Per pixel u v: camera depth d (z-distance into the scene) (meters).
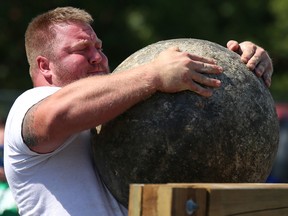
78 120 6.80
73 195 7.31
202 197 5.91
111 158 6.93
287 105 19.67
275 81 31.70
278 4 31.14
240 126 6.77
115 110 6.76
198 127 6.67
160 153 6.70
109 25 28.67
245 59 7.21
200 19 28.89
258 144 6.86
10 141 7.43
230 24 30.88
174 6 28.64
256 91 6.98
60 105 6.83
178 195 5.82
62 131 6.89
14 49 28.67
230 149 6.72
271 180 13.15
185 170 6.70
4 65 28.80
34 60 7.94
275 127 7.07
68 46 7.75
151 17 28.64
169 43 7.26
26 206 7.49
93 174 7.41
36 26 7.92
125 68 7.14
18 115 7.25
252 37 30.80
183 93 6.75
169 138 6.68
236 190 6.05
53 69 7.83
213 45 7.25
